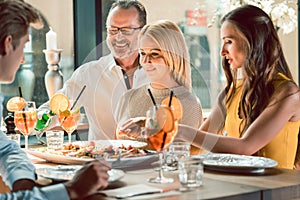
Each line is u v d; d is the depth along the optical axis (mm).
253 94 2691
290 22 3746
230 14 2775
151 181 1957
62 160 2322
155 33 2674
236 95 2840
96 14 4242
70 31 4215
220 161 2221
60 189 1768
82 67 3051
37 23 2008
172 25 2699
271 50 2734
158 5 4457
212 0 4555
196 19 4586
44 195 1754
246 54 2711
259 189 1824
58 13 4148
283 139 2656
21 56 1982
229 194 1757
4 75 1961
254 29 2701
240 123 2748
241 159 2256
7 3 1917
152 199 1711
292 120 2670
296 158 2770
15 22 1912
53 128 3240
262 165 2100
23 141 3393
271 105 2623
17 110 2947
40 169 2127
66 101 2828
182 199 1701
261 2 3660
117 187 1885
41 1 4070
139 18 2961
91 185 1773
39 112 3061
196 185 1887
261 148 2650
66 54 4211
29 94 4051
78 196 1766
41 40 4066
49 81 3748
